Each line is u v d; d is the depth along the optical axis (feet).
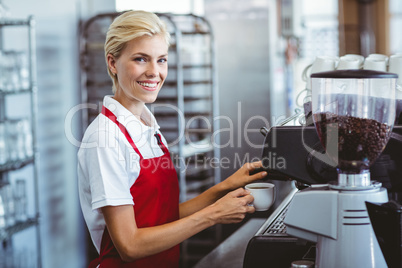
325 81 3.93
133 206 5.26
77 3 13.94
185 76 16.58
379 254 3.84
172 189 5.62
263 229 5.35
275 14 18.51
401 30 34.53
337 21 31.65
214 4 17.70
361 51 31.40
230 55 17.69
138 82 5.26
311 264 4.17
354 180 3.97
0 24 10.54
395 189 4.21
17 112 11.45
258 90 17.62
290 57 20.52
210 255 6.17
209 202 5.90
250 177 5.61
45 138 12.53
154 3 16.90
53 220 12.80
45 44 12.60
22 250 11.53
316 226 3.97
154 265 5.43
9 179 11.12
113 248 5.34
